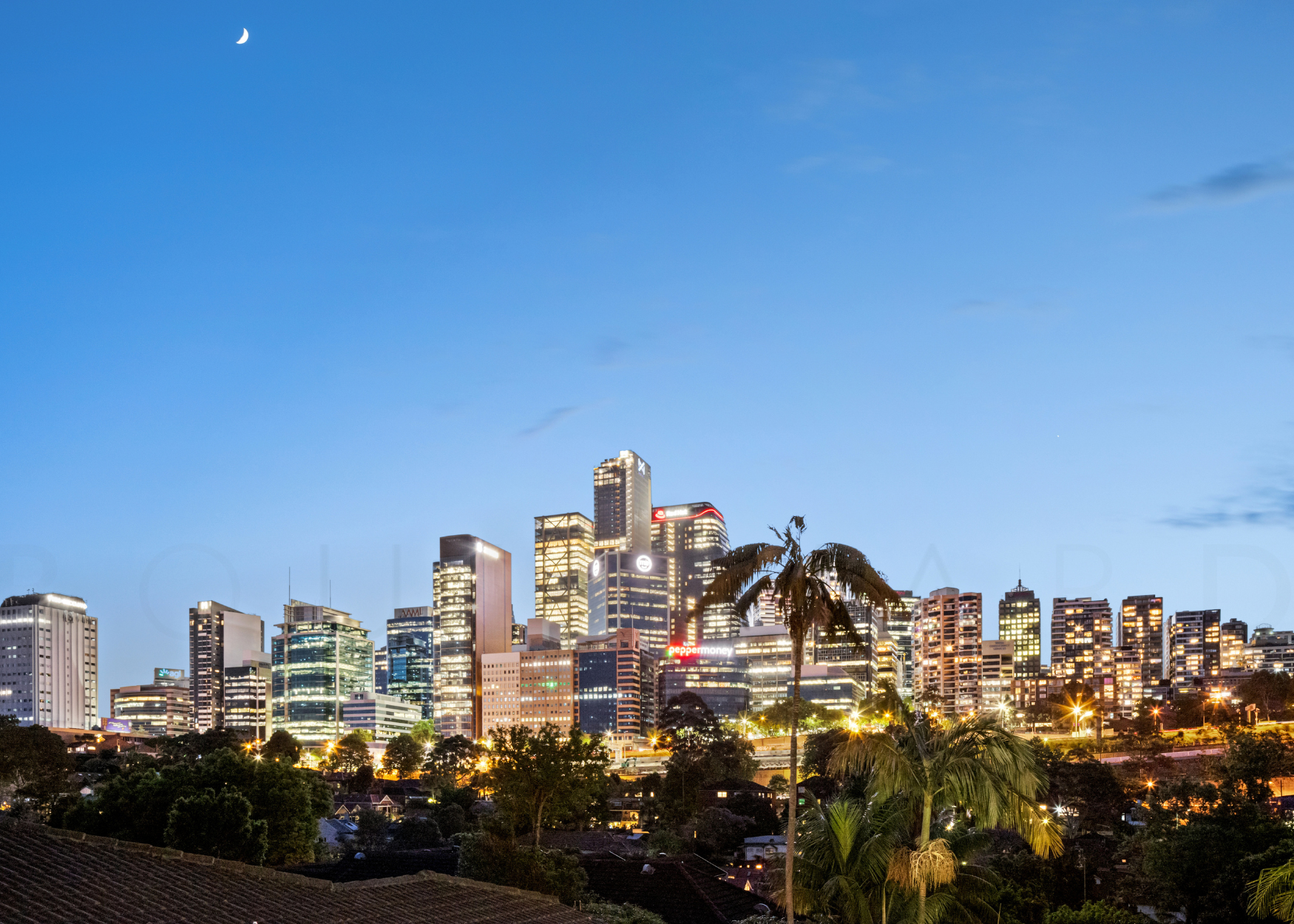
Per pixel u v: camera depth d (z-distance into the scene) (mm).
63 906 26922
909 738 39406
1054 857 73625
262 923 29656
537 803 80438
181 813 68125
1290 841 57562
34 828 31750
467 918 35594
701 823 154250
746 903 57312
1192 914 63375
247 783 81625
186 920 28188
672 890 57219
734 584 40781
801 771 196250
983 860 73000
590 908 47625
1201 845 62906
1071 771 134875
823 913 41625
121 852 31891
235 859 68750
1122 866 87625
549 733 81188
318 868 63375
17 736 166000
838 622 40750
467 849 57531
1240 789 106312
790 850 39719
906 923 38438
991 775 37125
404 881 37438
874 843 39250
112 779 77000
